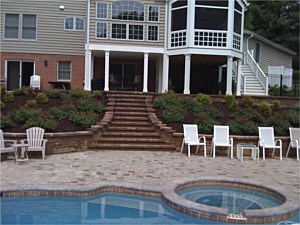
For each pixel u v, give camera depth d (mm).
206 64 20344
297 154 10922
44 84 19219
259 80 19109
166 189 6688
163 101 13789
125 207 6246
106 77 16891
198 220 5641
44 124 10758
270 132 11289
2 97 13062
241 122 12156
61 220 5566
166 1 17016
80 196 6488
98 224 5422
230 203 6621
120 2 16875
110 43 16906
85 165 8812
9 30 18922
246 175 8398
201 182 7531
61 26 19234
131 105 13773
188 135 11172
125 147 11391
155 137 12000
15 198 6398
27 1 18828
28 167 8414
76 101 13242
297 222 5613
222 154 11328
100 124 11789
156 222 5586
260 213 5562
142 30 17094
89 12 16641
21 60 19047
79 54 19422
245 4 17719
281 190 6918
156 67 20047
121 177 7648
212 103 13961
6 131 10453
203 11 16250
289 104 15078
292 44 35969
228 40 16375
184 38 16453
